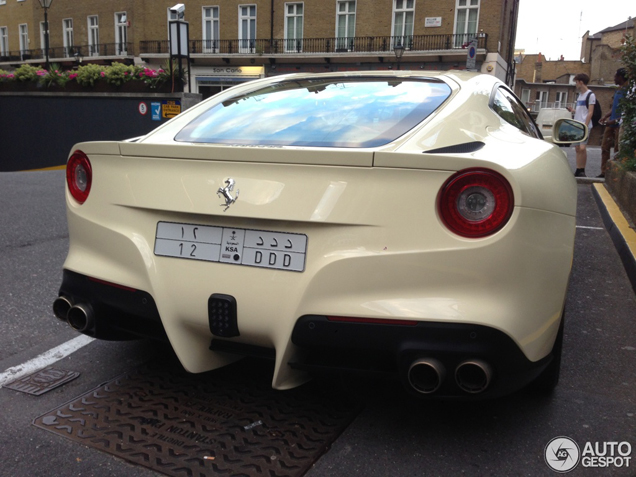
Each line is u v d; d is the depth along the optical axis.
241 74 33.47
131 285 2.22
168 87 15.23
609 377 2.75
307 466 1.98
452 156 1.82
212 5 33.06
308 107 2.59
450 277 1.84
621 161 7.45
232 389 2.54
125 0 35.19
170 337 2.17
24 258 4.78
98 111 15.88
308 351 2.07
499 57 29.80
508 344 1.85
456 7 29.27
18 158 17.39
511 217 1.81
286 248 2.00
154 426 2.23
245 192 2.03
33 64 40.53
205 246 2.12
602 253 5.16
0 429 2.20
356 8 30.59
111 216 2.29
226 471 1.95
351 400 2.45
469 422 2.30
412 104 2.46
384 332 1.88
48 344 3.07
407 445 2.12
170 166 2.17
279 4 31.83
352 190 1.91
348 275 1.91
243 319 2.06
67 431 2.19
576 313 3.67
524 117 3.46
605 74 59.31
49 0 23.31
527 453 2.09
